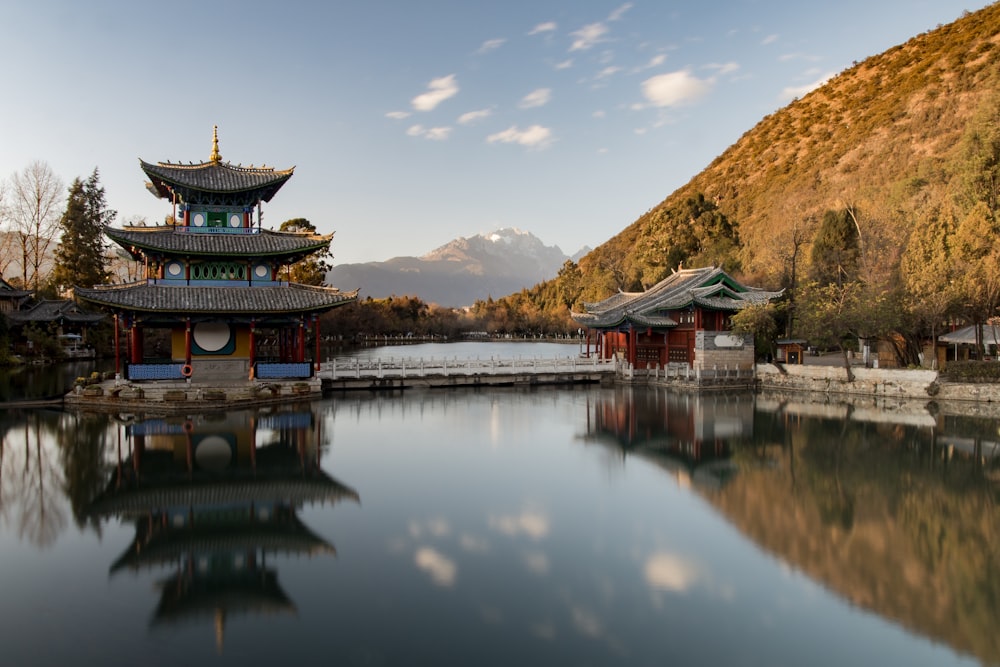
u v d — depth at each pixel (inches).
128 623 546.0
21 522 801.6
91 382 1772.9
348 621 549.6
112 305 1684.3
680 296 2335.1
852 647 515.2
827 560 692.7
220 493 924.0
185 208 1918.1
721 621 555.2
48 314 3216.0
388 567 663.8
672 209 4830.2
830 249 3004.4
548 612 567.5
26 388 1988.2
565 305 7263.8
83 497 903.1
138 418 1499.8
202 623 546.3
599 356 2733.8
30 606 576.7
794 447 1270.9
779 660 495.5
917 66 7175.2
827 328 2073.1
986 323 2191.2
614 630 537.6
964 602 595.8
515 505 877.2
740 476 1045.8
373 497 908.6
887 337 2273.6
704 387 2132.1
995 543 743.7
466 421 1537.9
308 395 1851.6
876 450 1243.8
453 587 617.3
